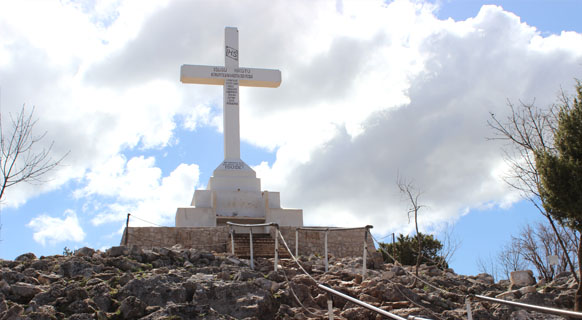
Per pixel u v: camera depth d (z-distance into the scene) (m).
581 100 14.17
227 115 27.12
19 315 11.30
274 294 13.52
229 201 25.48
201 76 27.06
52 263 14.65
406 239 24.06
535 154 14.48
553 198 13.80
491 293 15.14
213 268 15.33
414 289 14.93
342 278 15.95
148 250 16.45
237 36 27.92
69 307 11.86
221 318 12.07
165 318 11.77
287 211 25.31
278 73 27.78
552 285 16.02
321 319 12.52
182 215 24.31
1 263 14.67
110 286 13.29
